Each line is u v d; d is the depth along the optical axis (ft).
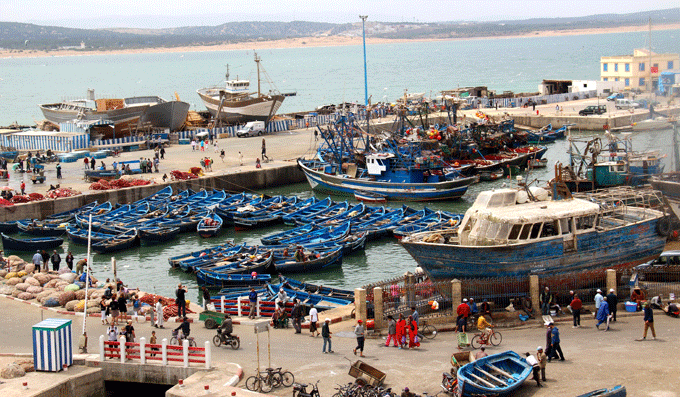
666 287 137.28
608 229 137.49
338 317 132.87
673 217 174.19
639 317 125.90
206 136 380.17
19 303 151.33
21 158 328.70
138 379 109.91
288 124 429.79
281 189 309.01
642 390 92.48
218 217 243.40
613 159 246.06
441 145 308.81
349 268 198.29
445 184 272.31
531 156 331.16
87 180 285.84
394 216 241.14
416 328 114.83
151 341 117.80
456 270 136.87
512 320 126.11
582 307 130.31
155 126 393.29
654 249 142.31
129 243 220.84
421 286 130.52
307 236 218.79
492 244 134.21
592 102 487.61
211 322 131.64
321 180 297.74
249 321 134.21
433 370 103.96
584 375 98.58
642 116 255.29
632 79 476.95
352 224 232.73
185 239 231.91
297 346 118.73
